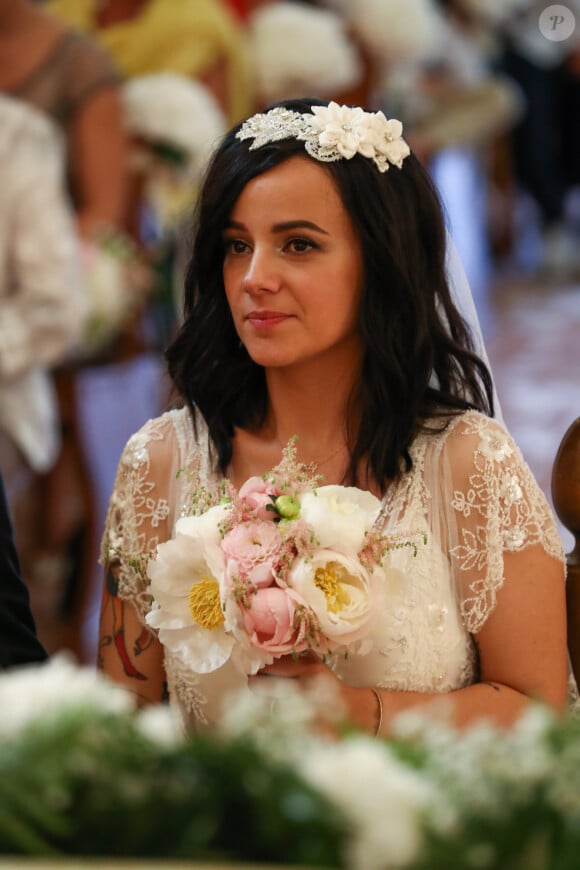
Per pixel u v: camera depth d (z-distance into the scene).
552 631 4.01
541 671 3.99
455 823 2.11
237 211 3.95
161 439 4.39
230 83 11.80
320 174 3.90
